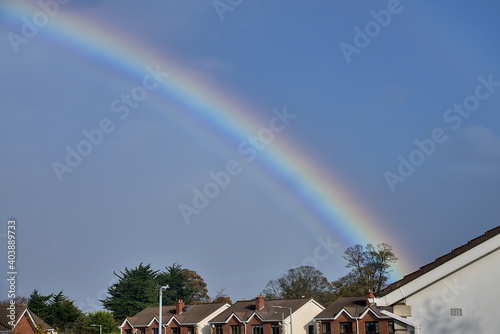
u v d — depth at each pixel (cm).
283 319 8906
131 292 13500
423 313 1669
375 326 8294
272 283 13900
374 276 12488
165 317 10756
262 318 9400
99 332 11562
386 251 12562
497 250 1655
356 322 8438
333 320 8719
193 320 10262
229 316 9744
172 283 14575
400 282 1697
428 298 1677
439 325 1653
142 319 11000
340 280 13100
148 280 13850
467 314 1644
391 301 1691
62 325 11844
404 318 1670
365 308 8419
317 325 8888
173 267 15012
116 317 13225
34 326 8231
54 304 11975
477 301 1644
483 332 1625
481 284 1648
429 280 1669
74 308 12138
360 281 12412
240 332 9588
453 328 1644
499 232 1641
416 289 1673
